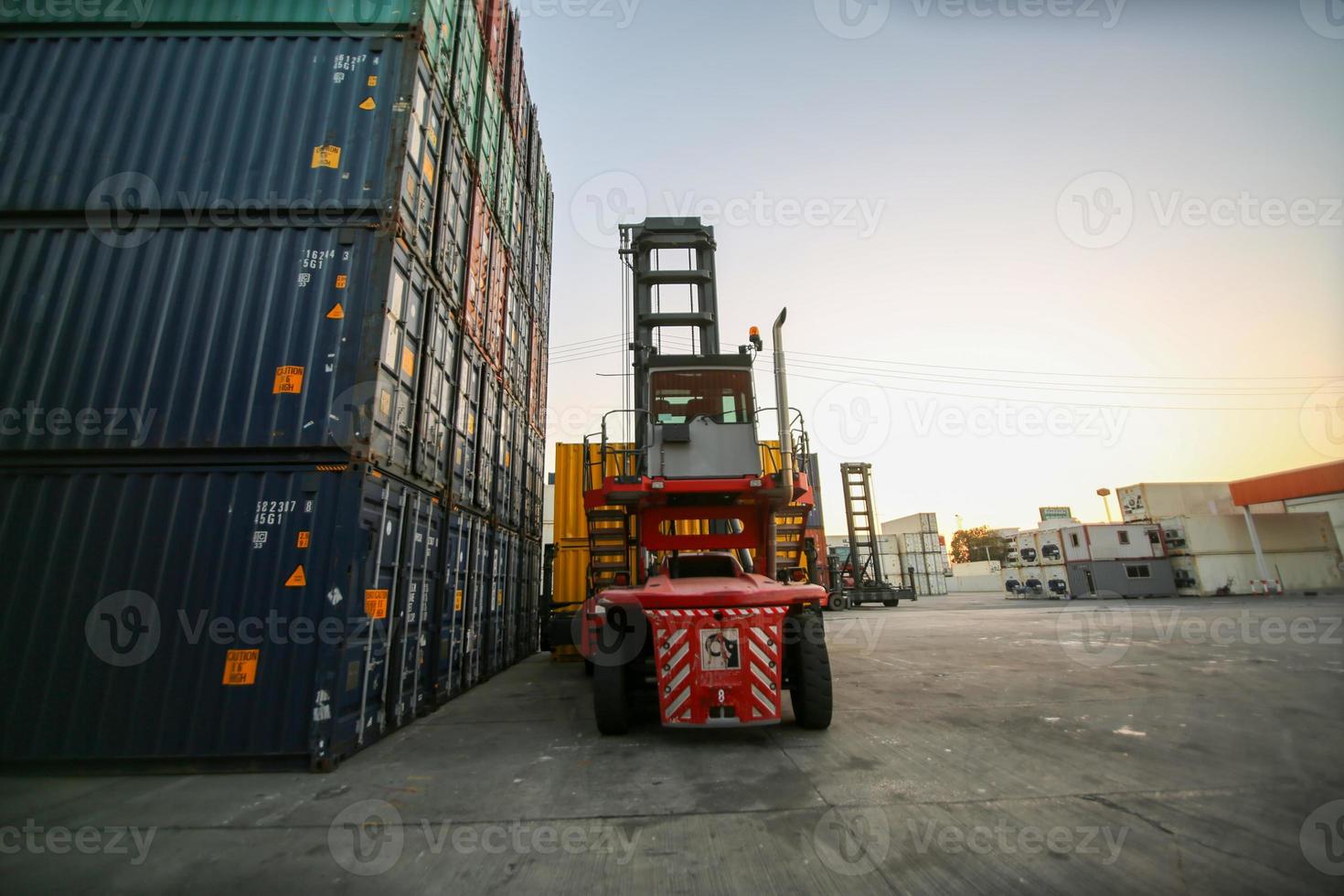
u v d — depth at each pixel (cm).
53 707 452
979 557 7819
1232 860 275
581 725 613
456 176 759
